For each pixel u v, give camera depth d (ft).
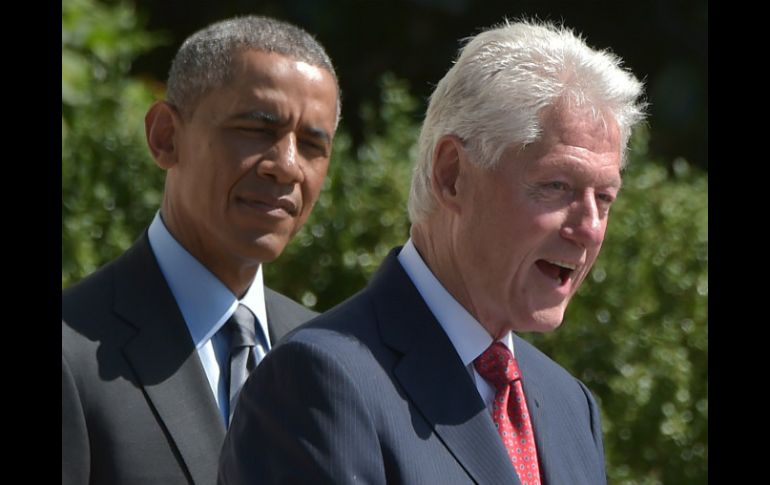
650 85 107.96
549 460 30.30
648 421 63.98
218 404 36.83
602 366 63.46
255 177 37.04
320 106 37.83
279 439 27.43
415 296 30.09
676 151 106.63
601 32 108.88
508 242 28.66
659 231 66.08
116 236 57.67
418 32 106.93
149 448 34.58
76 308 36.55
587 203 28.58
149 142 38.86
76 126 60.13
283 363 28.02
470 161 29.09
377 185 61.36
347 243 59.77
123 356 35.68
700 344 65.41
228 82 37.11
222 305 37.78
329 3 105.09
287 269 59.16
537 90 28.40
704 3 108.27
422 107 97.50
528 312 29.19
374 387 27.78
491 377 30.22
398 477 27.02
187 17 103.60
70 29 67.41
